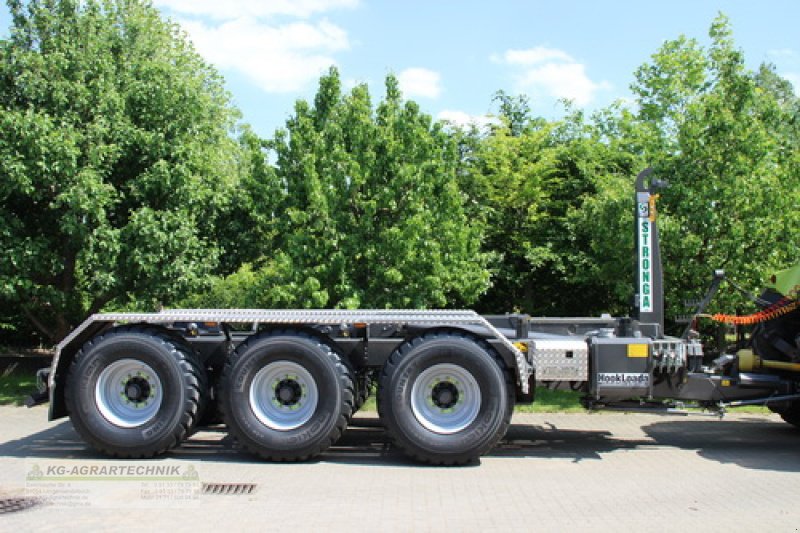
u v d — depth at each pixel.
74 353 7.79
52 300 11.25
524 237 14.80
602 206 12.14
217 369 7.93
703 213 10.98
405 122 11.54
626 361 7.56
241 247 12.25
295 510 5.64
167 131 11.48
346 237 10.99
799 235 11.02
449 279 11.48
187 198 11.13
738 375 8.02
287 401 7.34
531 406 10.72
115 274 10.99
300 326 7.60
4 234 10.55
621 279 12.49
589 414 10.25
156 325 7.79
